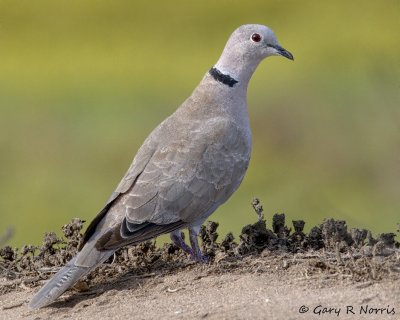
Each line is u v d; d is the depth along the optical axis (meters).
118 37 39.94
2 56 38.03
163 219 12.50
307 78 32.50
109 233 12.05
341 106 28.98
